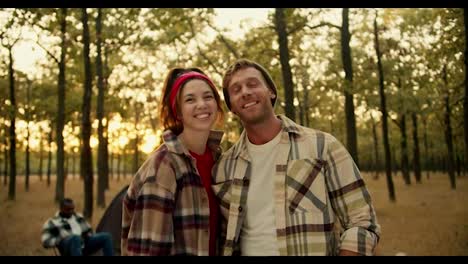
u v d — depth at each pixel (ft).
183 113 7.95
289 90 41.45
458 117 86.69
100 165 60.29
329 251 7.27
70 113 77.05
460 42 46.19
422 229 37.68
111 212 23.91
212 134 8.42
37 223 43.70
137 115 107.04
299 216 7.34
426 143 132.26
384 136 66.23
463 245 30.35
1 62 61.77
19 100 82.99
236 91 8.14
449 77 76.64
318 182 7.48
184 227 7.15
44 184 127.85
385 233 36.37
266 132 7.98
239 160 7.98
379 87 75.15
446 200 62.03
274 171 7.73
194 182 7.42
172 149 7.36
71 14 49.11
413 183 109.09
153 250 6.84
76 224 24.48
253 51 52.54
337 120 117.19
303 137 7.85
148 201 7.03
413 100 81.71
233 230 7.56
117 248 23.58
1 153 96.48
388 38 73.10
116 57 66.95
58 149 58.65
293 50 55.16
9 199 70.69
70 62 58.80
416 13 69.82
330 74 75.36
